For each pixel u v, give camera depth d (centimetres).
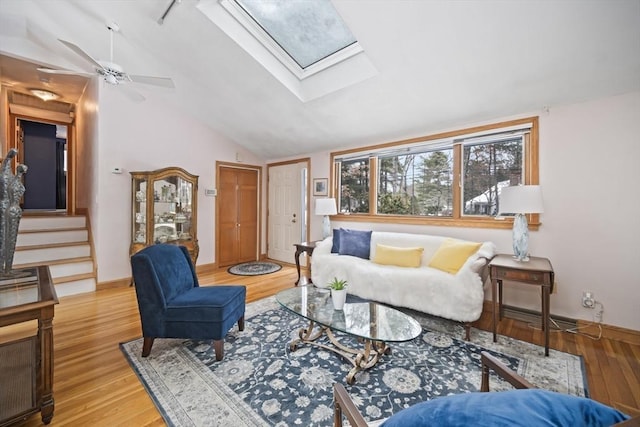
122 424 146
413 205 375
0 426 133
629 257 236
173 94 405
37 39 332
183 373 191
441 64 245
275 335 248
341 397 97
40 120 530
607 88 235
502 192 256
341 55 290
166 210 408
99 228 368
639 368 195
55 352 217
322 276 347
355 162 436
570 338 240
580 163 255
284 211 546
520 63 228
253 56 291
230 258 521
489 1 187
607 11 179
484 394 72
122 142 385
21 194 194
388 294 283
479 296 237
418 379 184
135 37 304
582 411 61
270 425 146
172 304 211
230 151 512
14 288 162
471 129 320
